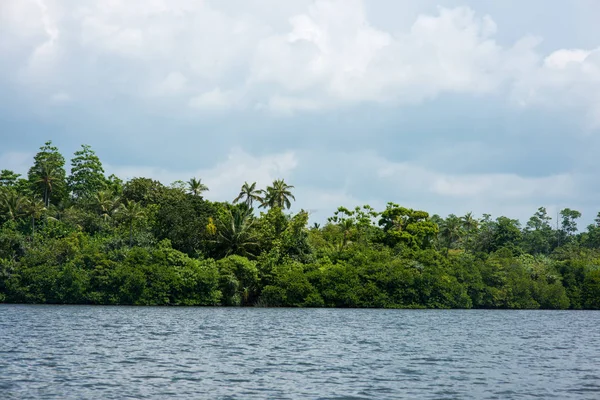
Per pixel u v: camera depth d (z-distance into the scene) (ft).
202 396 87.04
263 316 279.69
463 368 123.13
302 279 371.76
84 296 344.08
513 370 121.70
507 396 92.32
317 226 524.11
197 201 401.29
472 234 612.70
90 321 222.28
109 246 366.63
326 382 101.55
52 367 110.22
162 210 387.55
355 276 392.06
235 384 97.50
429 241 474.90
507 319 322.75
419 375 111.86
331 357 136.56
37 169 488.85
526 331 237.25
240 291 365.40
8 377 98.48
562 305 476.95
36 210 398.21
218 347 150.71
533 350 164.55
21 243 367.86
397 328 231.50
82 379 98.48
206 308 334.03
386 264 403.95
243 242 380.17
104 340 158.92
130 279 342.44
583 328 262.47
